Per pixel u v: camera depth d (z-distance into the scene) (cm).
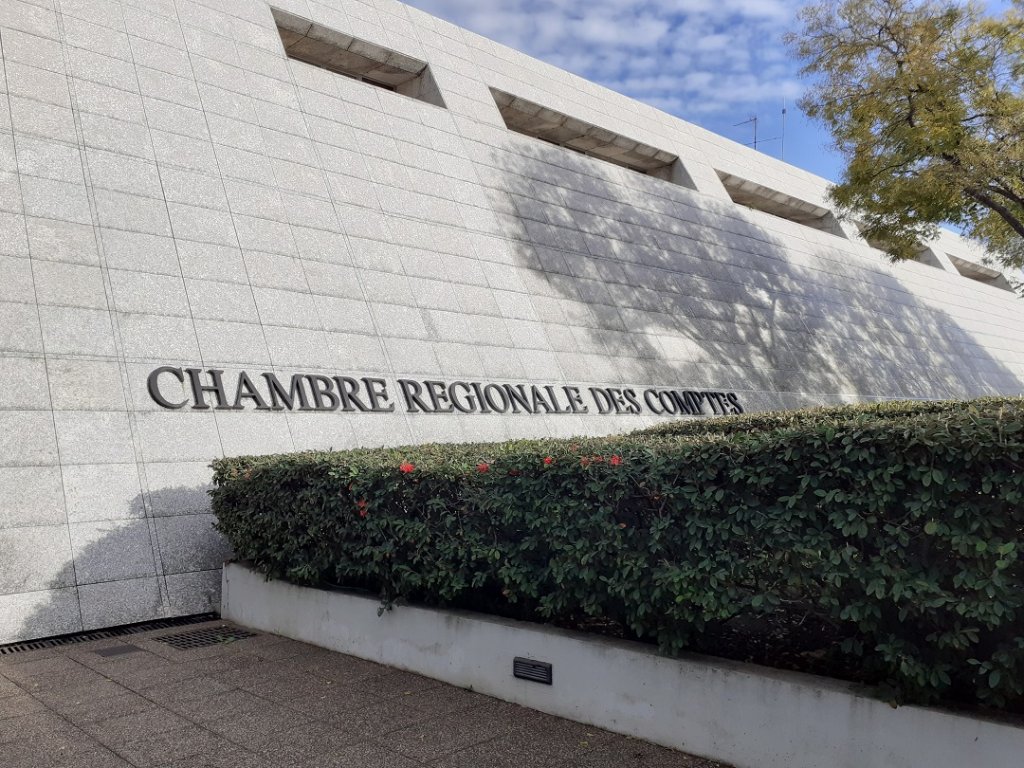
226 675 643
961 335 3156
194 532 912
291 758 477
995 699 401
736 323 2123
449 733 517
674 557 500
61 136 1083
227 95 1355
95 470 880
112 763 470
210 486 951
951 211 1908
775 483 459
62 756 481
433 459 663
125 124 1170
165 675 647
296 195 1323
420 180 1582
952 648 414
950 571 409
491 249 1609
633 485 508
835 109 1948
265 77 1452
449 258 1500
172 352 1018
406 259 1418
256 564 808
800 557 443
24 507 816
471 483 599
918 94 1823
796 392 2097
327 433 1101
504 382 1409
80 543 834
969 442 388
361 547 677
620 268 1906
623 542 507
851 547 430
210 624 829
